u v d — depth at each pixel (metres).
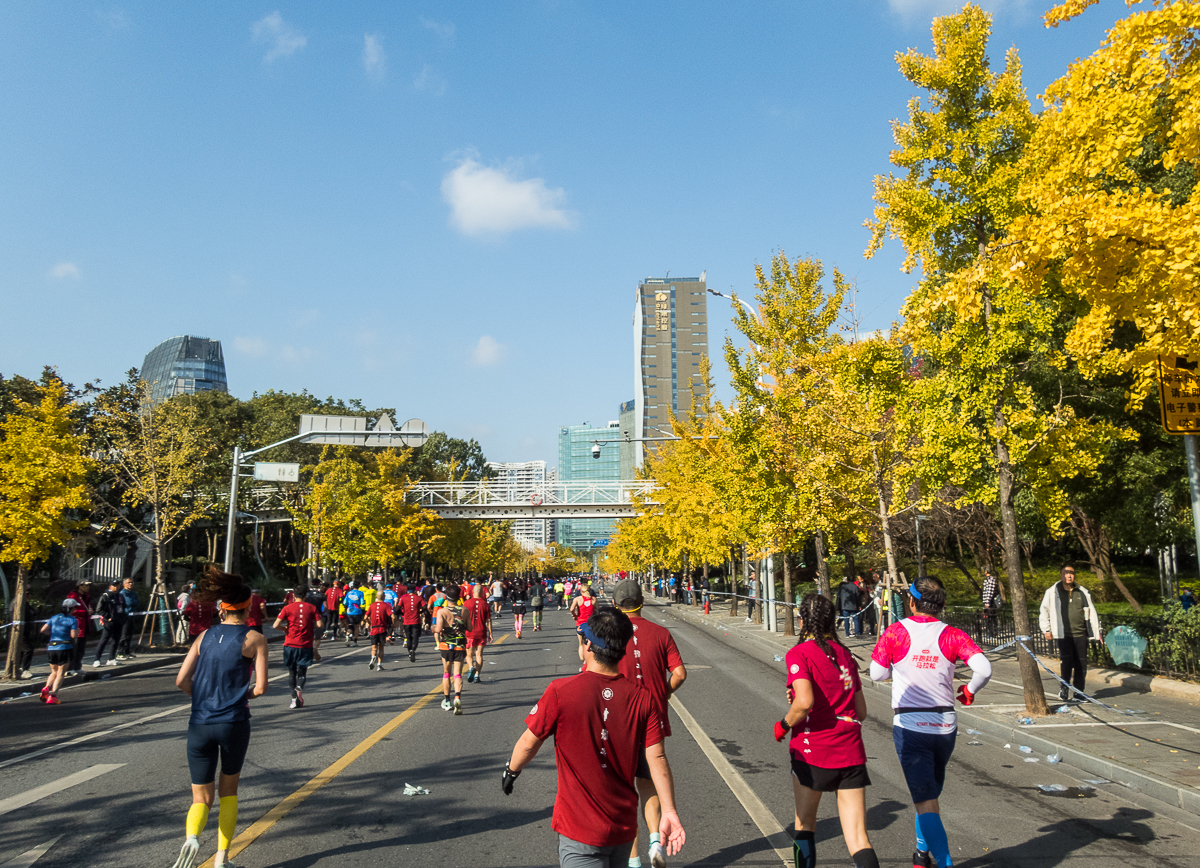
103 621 20.89
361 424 26.17
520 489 62.69
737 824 6.43
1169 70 7.32
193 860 5.31
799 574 44.41
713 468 27.00
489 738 10.21
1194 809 6.75
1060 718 10.45
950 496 25.80
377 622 18.77
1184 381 9.60
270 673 18.33
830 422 16.56
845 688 4.89
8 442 17.53
